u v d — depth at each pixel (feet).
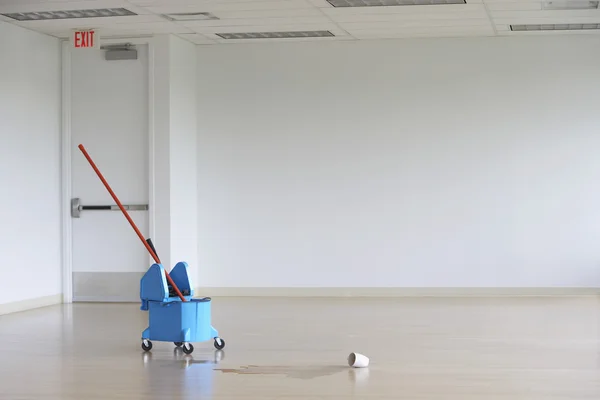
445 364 18.92
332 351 20.61
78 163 30.81
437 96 31.09
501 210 30.91
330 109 31.55
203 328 20.61
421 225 31.24
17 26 28.37
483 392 16.22
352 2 25.18
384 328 24.06
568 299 29.78
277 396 16.12
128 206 30.45
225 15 26.84
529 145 30.76
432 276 31.24
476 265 31.07
